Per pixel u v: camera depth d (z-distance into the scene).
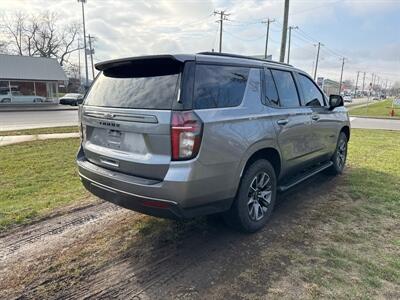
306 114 4.07
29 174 5.86
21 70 36.97
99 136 3.14
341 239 3.22
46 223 3.62
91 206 4.14
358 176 5.52
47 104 37.00
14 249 3.04
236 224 3.22
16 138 10.72
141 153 2.67
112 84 3.13
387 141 10.47
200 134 2.51
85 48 42.47
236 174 2.91
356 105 54.53
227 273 2.64
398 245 3.10
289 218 3.73
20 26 55.25
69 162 6.89
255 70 3.35
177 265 2.77
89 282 2.54
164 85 2.65
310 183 5.10
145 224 3.56
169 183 2.48
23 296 2.38
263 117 3.24
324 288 2.44
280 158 3.60
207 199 2.69
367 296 2.35
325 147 4.82
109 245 3.11
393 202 4.25
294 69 4.13
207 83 2.74
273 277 2.58
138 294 2.40
